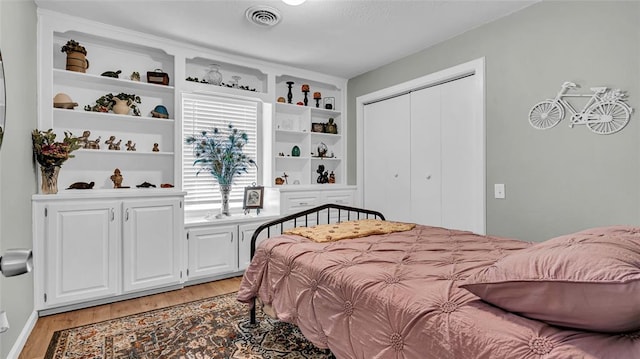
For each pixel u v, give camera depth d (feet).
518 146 8.56
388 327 3.81
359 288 4.33
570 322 2.76
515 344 2.78
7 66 5.95
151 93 11.03
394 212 12.51
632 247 3.06
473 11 8.62
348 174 14.64
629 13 6.72
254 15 8.79
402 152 12.20
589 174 7.30
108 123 10.34
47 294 7.83
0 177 5.51
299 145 14.51
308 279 5.25
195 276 10.24
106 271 8.63
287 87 14.16
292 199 12.62
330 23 9.25
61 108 9.08
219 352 6.23
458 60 10.00
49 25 8.55
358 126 13.99
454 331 3.19
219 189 12.23
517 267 3.17
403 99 12.17
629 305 2.39
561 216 7.77
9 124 6.03
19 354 6.19
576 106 7.48
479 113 9.40
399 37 10.16
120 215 8.86
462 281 4.04
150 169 10.98
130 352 6.27
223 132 12.43
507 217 8.81
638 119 6.62
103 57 10.26
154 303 8.79
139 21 9.17
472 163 9.89
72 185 9.46
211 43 10.68
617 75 6.88
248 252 11.37
